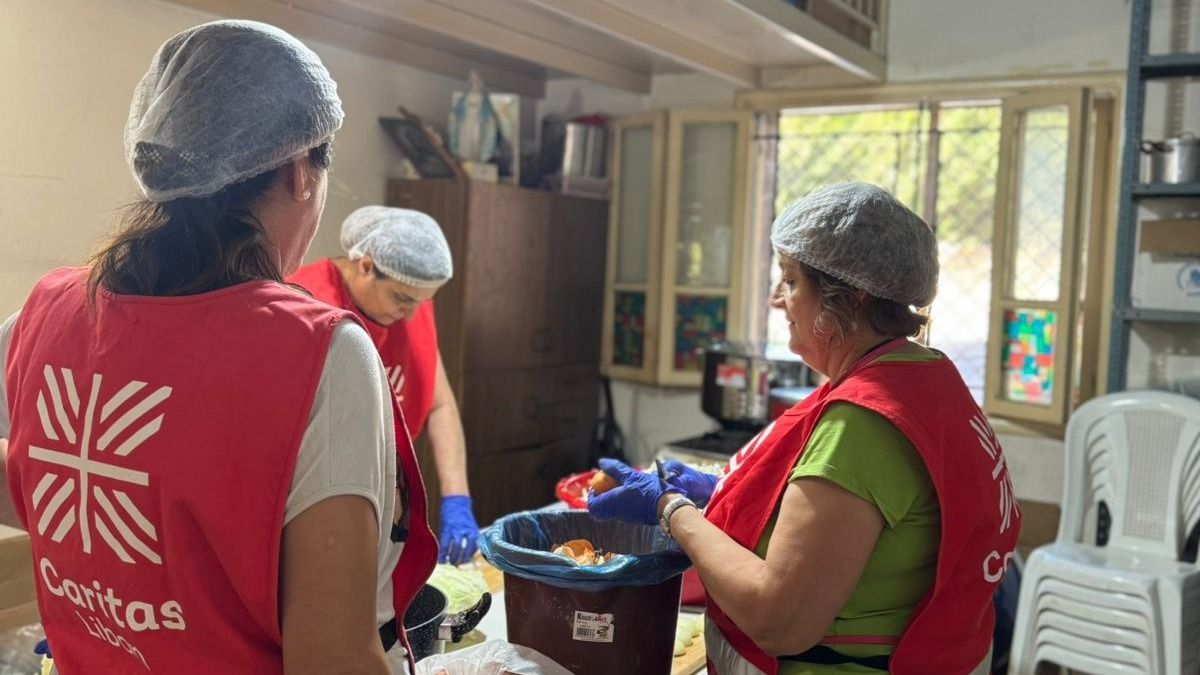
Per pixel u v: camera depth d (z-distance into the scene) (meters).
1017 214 3.68
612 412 4.53
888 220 1.36
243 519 0.84
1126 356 3.35
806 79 4.09
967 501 1.30
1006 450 3.71
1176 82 3.33
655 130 4.29
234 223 0.91
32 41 2.48
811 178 4.22
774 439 1.39
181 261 0.91
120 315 0.91
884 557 1.31
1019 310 3.63
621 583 1.41
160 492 0.85
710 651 1.51
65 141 2.58
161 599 0.88
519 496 3.96
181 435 0.85
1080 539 3.16
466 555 2.23
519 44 3.50
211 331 0.88
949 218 3.96
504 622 1.81
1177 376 3.36
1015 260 3.70
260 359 0.86
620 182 4.45
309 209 0.99
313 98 0.93
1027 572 3.02
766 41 3.53
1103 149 3.56
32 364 0.95
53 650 0.99
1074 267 3.46
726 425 3.75
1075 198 3.44
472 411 3.68
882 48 3.92
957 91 3.79
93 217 2.66
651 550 1.67
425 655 1.42
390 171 3.73
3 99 2.44
